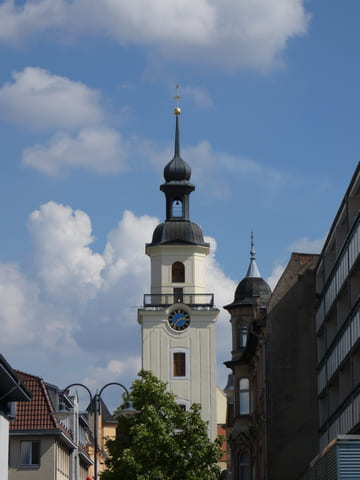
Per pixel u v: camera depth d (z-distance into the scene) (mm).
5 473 49250
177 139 142000
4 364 43844
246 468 81062
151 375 73750
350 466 37781
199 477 70438
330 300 61281
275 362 68812
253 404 78625
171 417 72188
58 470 80375
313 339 69000
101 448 133125
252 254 101312
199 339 131500
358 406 51000
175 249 135500
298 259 70312
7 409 50312
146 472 69438
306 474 50500
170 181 139500
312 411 67875
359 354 53156
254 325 72938
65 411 54906
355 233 51812
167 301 133750
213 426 128500
